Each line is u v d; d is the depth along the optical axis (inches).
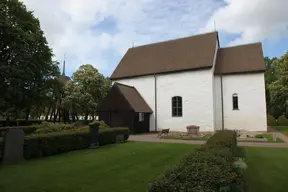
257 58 1039.0
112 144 605.0
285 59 1134.4
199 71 1018.1
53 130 605.9
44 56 1055.0
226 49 1163.3
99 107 1012.5
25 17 992.2
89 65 1461.6
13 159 374.9
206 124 986.1
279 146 572.7
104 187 248.1
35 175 296.7
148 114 1099.9
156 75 1119.0
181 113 1046.4
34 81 1003.9
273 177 302.0
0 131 662.5
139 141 682.2
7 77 865.5
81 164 361.7
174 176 139.1
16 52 903.7
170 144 601.6
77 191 235.9
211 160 175.3
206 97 995.3
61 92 1309.1
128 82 1195.9
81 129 626.2
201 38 1144.2
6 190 240.1
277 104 1355.8
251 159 413.7
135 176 291.0
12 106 978.1
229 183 147.3
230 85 1030.4
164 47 1227.9
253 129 981.2
